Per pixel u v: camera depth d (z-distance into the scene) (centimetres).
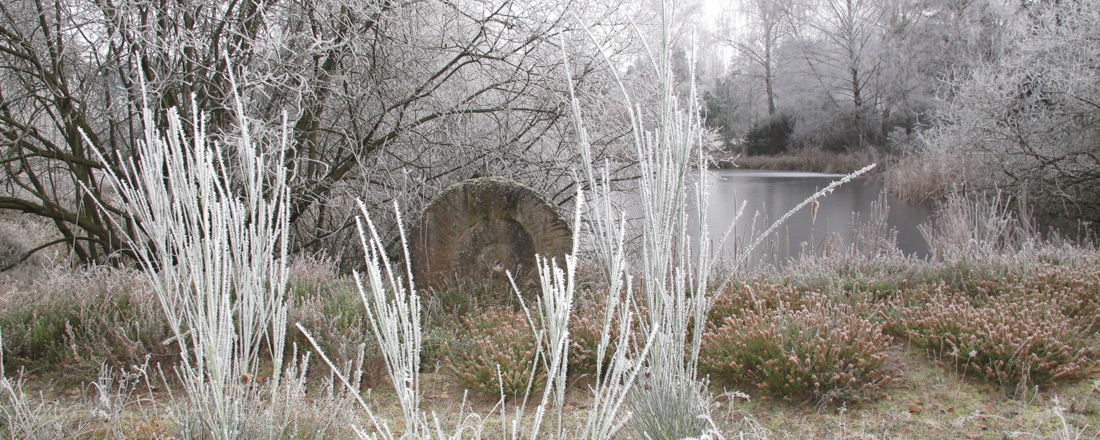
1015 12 1803
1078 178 1113
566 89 762
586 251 722
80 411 352
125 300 477
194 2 642
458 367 433
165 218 219
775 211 1620
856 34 3344
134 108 673
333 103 780
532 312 514
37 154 684
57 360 416
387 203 786
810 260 641
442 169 820
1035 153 1135
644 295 492
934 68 2912
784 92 3825
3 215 974
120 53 676
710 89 4081
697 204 254
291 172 703
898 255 700
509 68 798
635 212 933
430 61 774
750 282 572
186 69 679
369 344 415
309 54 670
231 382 249
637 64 809
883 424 358
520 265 596
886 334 489
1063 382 399
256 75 632
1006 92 1218
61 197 853
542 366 420
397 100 778
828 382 386
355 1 682
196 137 210
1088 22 1098
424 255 601
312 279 559
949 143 1476
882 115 3284
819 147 3528
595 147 808
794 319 444
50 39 648
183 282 221
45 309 454
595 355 424
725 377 426
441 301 564
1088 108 1091
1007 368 396
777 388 400
